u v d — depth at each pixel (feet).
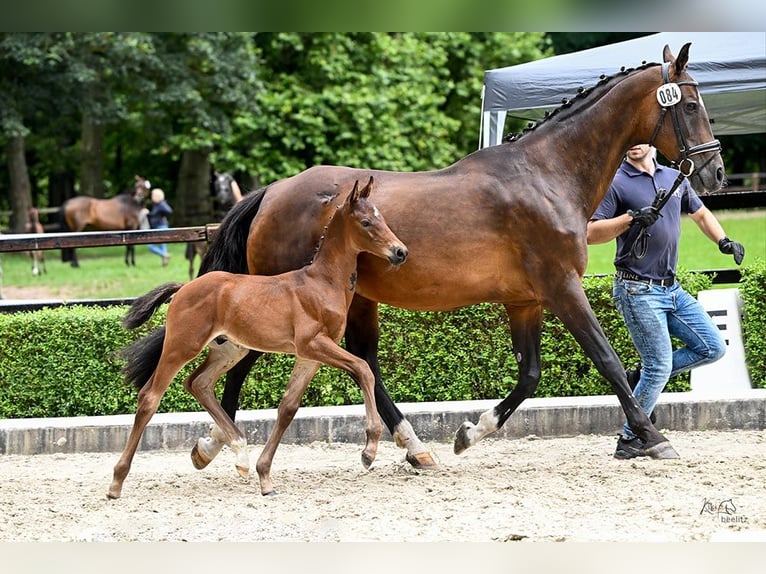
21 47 125.18
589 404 40.11
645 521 26.48
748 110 57.77
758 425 39.75
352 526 27.17
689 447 36.60
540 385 43.47
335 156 128.47
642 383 35.47
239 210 35.99
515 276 33.17
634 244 34.35
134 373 32.78
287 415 32.17
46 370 44.16
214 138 132.05
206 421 40.29
